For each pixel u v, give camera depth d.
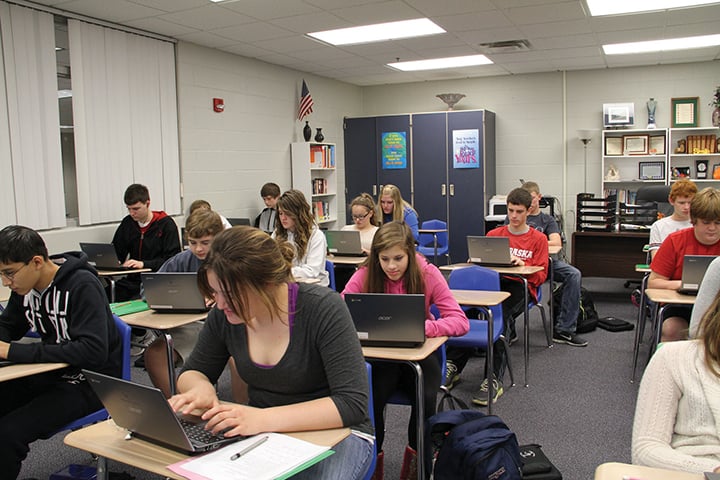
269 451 1.32
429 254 7.02
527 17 5.34
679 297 3.12
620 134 7.93
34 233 2.23
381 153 8.62
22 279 2.19
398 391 2.43
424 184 8.44
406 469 2.38
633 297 5.16
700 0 4.97
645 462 1.33
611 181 7.87
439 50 6.70
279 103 7.39
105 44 5.10
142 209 4.84
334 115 8.66
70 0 4.46
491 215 8.07
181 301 2.97
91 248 4.64
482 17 5.31
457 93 8.69
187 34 5.63
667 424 1.37
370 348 2.32
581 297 5.06
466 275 3.64
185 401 1.51
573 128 8.26
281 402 1.59
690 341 1.42
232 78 6.58
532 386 3.79
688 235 3.38
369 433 1.57
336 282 5.01
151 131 5.58
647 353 4.39
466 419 2.25
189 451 1.35
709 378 1.34
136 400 1.35
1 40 4.30
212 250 1.46
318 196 7.97
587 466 2.72
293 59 6.98
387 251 2.52
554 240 4.96
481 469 2.01
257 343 1.59
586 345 4.68
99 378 1.42
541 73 8.33
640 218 6.22
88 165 4.99
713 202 3.11
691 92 7.70
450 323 2.49
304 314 1.54
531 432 3.10
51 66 4.65
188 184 6.03
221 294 1.45
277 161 7.36
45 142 4.63
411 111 9.08
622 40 6.33
